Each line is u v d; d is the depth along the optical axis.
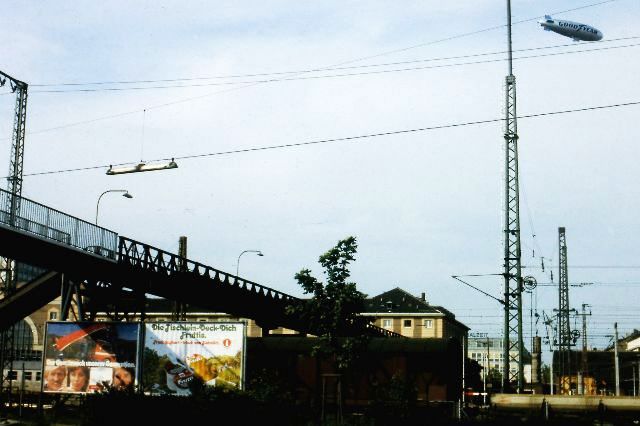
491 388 82.75
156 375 33.62
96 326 34.50
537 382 72.62
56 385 34.41
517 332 43.09
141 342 34.03
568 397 34.12
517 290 43.50
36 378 88.56
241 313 46.69
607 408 33.62
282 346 39.62
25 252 29.61
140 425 23.48
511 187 44.53
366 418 28.44
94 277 34.31
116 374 33.84
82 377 34.16
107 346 34.16
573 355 100.31
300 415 27.22
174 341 33.81
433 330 114.19
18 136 40.28
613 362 96.88
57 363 34.56
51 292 36.75
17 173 40.06
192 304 42.34
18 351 89.69
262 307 48.84
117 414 23.67
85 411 24.61
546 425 30.34
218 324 33.53
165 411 23.59
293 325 53.50
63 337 34.72
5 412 33.12
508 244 43.88
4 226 27.36
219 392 24.75
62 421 29.41
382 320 116.38
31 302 35.91
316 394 38.44
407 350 38.09
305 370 38.88
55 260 31.48
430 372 37.75
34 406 38.28
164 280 38.31
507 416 31.17
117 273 35.06
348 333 32.97
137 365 33.66
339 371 32.56
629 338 124.69
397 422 27.92
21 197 28.47
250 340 40.53
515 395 34.50
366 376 38.16
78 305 35.28
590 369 100.38
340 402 31.42
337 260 32.84
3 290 37.41
